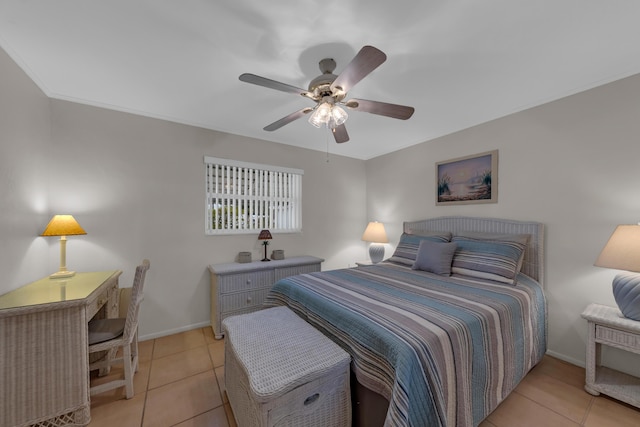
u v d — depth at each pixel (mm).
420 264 2641
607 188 2018
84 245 2344
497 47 1626
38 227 2021
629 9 1314
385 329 1307
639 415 1613
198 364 2191
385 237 3783
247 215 3316
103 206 2426
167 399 1776
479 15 1365
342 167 4172
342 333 1460
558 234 2273
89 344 1685
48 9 1319
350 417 1314
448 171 3156
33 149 1963
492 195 2717
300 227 3721
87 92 2203
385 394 1163
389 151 3986
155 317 2668
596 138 2068
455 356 1273
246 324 1656
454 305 1638
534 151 2422
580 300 2150
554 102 2293
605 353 2004
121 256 2502
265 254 3262
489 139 2766
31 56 1715
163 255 2715
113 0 1269
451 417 1213
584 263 2131
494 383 1512
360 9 1326
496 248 2326
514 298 1825
